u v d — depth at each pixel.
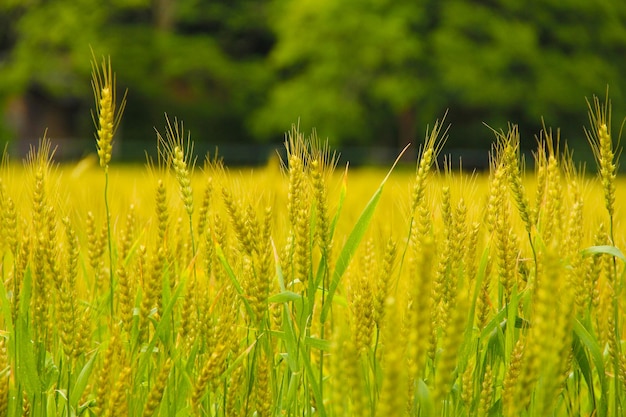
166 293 2.82
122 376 2.61
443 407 2.71
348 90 34.91
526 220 2.78
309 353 2.79
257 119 35.75
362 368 2.69
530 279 2.80
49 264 2.73
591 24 34.81
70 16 34.97
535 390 2.64
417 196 2.76
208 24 42.62
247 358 2.77
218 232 2.85
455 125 37.22
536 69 33.00
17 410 2.70
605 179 2.79
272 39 43.00
